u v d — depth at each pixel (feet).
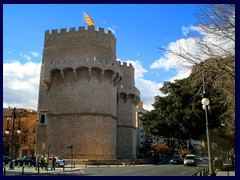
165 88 129.70
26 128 196.03
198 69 40.06
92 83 151.43
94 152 144.05
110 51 165.99
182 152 270.05
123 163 141.79
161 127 122.62
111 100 156.35
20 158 134.82
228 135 105.29
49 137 149.48
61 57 160.97
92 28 161.99
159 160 191.72
